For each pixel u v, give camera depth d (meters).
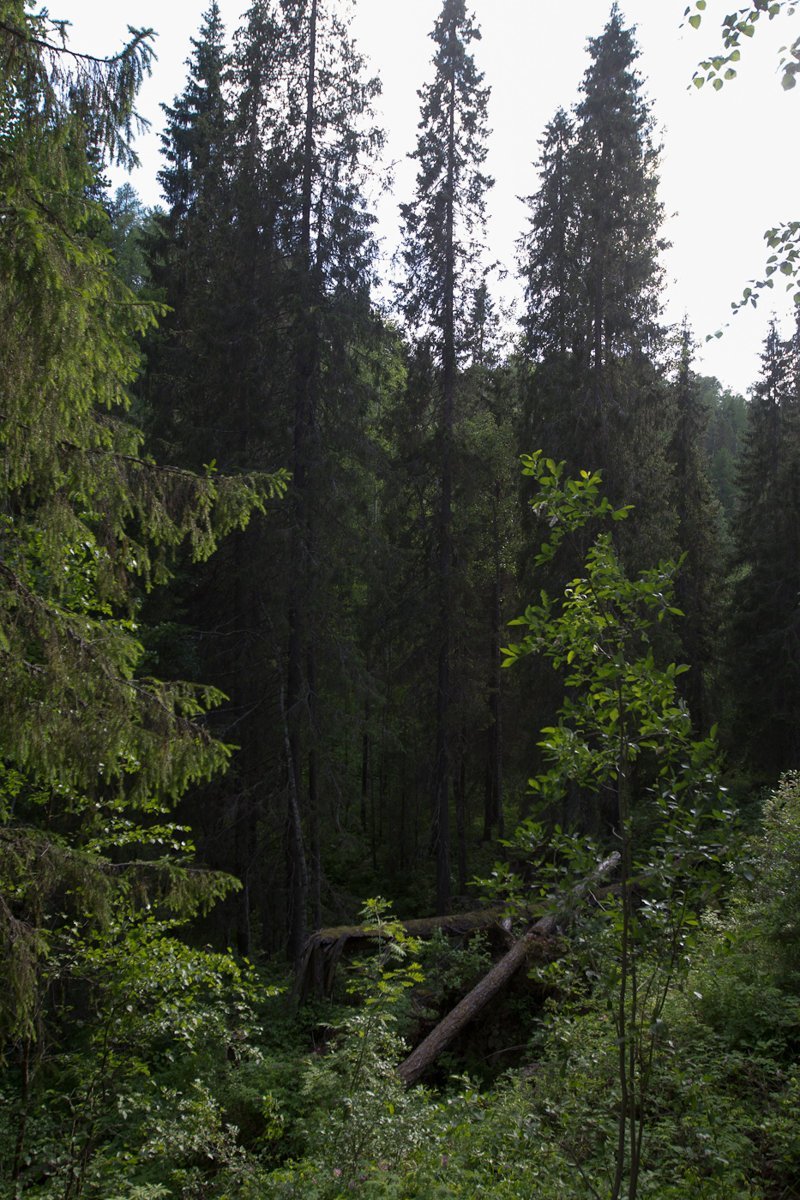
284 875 16.12
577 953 4.30
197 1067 9.16
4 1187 5.84
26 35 4.67
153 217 21.08
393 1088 5.93
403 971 6.56
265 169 15.88
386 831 28.00
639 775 5.30
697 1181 4.74
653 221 17.84
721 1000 6.82
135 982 6.16
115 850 10.09
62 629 5.08
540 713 16.97
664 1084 5.24
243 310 15.72
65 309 4.49
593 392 17.09
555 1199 4.80
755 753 25.53
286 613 15.67
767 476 28.80
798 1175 4.97
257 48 16.11
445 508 18.67
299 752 15.66
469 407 19.89
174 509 6.03
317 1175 5.49
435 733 19.39
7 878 5.14
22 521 6.02
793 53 4.74
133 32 5.06
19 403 4.78
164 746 5.31
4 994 4.68
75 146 5.19
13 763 7.06
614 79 17.84
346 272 15.72
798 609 24.58
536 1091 5.80
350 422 15.86
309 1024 11.58
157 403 17.84
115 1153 6.81
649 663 4.05
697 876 3.94
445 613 18.59
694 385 28.61
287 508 15.17
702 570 28.17
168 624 14.78
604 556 4.30
